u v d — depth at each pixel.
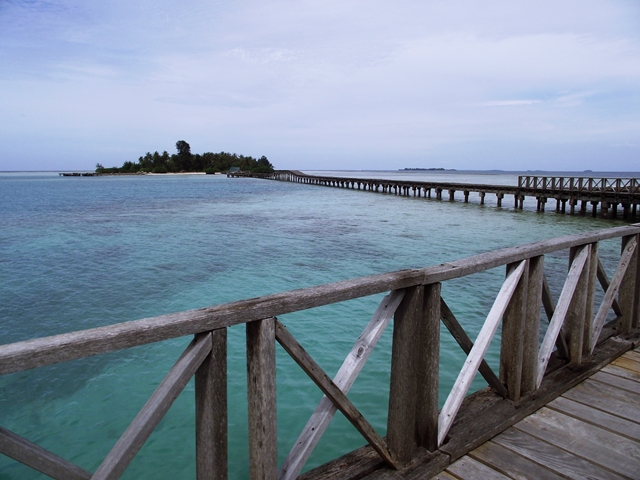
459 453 2.48
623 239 4.07
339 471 2.29
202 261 13.05
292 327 7.40
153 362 6.27
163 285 10.43
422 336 2.36
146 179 103.31
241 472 3.95
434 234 18.45
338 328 7.40
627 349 3.97
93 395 5.34
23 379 5.71
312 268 12.09
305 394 5.29
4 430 1.25
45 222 22.64
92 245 15.84
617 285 3.95
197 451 1.71
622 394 3.21
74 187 65.25
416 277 2.17
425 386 2.41
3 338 7.24
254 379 1.71
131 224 21.95
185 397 5.19
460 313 8.12
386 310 2.15
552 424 2.83
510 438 2.67
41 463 1.30
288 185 70.56
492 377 2.94
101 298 9.41
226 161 143.12
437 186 38.44
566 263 12.53
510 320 2.96
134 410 5.01
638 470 2.39
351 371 2.04
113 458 1.39
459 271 2.37
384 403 5.05
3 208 30.64
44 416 4.86
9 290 9.98
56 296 9.54
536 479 2.30
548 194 27.20
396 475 2.26
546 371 3.46
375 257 13.58
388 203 35.25
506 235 18.14
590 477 2.32
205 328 1.53
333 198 41.09
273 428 1.75
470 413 2.86
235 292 9.84
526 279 2.88
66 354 1.28
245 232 19.14
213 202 36.75
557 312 3.35
